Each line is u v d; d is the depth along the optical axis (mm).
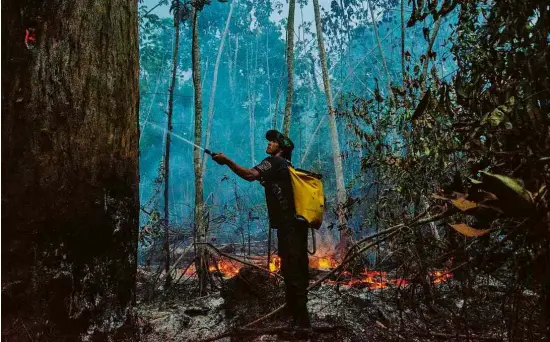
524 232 1750
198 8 5781
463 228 1719
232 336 2965
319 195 3141
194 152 5457
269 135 3389
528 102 1687
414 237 2783
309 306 3711
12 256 1949
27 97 2039
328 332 3035
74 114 2123
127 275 2326
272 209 3152
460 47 2689
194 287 5109
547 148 1640
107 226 2211
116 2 2348
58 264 2041
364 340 2889
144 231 5398
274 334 2998
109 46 2283
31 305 1966
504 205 1553
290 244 3049
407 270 2963
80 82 2154
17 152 2006
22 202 1983
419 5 2164
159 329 3145
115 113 2281
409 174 3250
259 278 3971
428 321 3053
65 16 2143
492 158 2045
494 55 2023
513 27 1887
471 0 2387
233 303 3758
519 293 2104
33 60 2066
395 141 3811
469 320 2834
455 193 1734
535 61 1702
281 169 3150
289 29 7086
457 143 2549
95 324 2135
